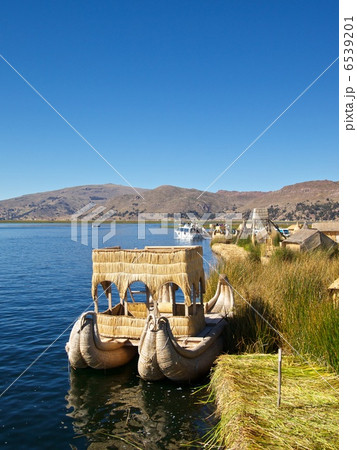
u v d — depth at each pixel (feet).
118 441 21.86
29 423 23.81
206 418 23.71
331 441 17.43
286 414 19.62
